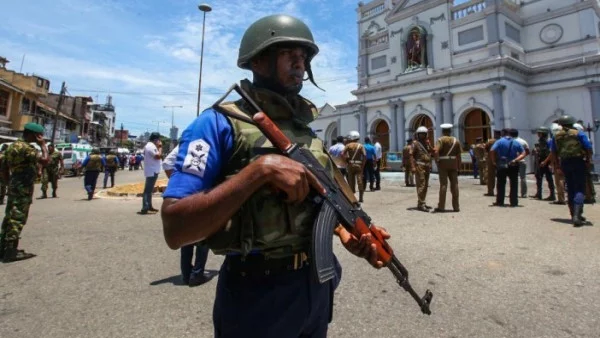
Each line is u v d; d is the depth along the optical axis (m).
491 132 20.12
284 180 1.02
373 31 27.86
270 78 1.32
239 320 1.17
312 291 1.27
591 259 3.89
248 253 1.16
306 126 1.43
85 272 3.77
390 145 24.66
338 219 1.30
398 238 5.01
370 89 25.83
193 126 1.18
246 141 1.16
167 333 2.45
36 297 3.09
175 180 1.06
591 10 19.88
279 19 1.29
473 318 2.61
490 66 19.98
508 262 3.87
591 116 19.14
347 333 2.42
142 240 5.19
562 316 2.61
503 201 7.87
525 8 22.59
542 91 21.06
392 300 2.96
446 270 3.65
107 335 2.42
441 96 22.06
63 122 36.88
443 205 7.20
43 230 5.89
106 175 14.30
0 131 24.47
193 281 3.38
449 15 22.69
